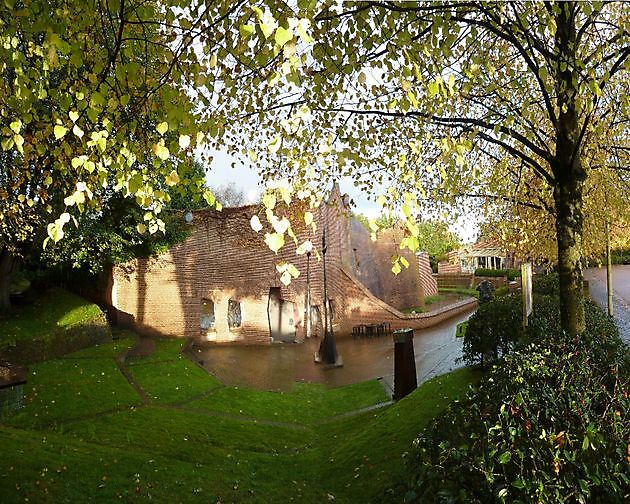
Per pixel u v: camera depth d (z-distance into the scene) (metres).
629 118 6.55
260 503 5.75
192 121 3.14
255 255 22.39
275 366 17.00
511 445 2.18
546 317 8.34
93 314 16.44
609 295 13.62
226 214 22.19
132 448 7.86
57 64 3.15
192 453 7.82
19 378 9.62
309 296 23.45
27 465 6.12
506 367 4.06
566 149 5.53
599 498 2.02
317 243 23.41
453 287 44.94
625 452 2.26
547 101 5.19
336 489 6.23
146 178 3.75
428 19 3.87
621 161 8.15
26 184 7.69
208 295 22.41
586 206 8.53
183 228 21.62
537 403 2.87
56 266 18.38
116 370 13.15
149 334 21.78
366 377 14.70
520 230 9.78
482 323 9.12
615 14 5.62
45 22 3.17
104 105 3.38
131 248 19.11
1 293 15.64
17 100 3.74
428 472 2.28
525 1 3.95
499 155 8.42
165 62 3.72
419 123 5.23
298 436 9.27
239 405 11.42
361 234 31.69
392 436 7.22
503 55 6.17
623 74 6.38
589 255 9.92
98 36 3.85
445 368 13.67
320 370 16.30
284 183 2.33
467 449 2.26
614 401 2.97
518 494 1.93
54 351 14.00
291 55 1.92
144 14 3.36
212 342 21.92
